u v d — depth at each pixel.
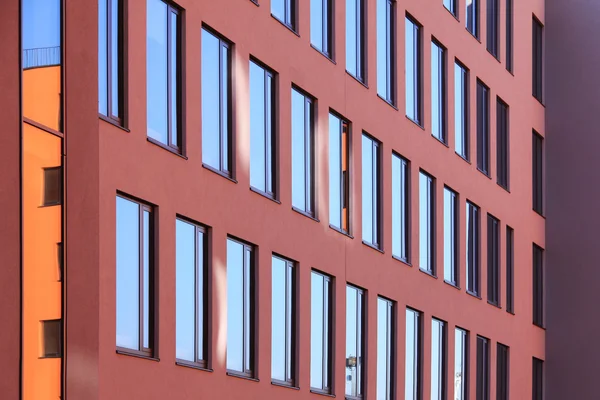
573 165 48.78
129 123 23.69
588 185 48.41
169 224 24.95
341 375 32.41
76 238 20.97
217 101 27.36
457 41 41.41
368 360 34.00
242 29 28.30
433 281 38.56
